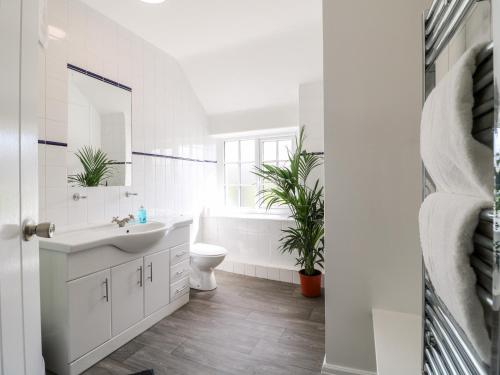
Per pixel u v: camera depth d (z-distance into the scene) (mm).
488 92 470
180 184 3100
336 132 1435
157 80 2738
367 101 1383
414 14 1306
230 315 2250
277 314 2268
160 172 2795
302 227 2611
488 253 475
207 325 2092
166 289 2229
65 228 1913
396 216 1362
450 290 540
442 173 611
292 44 2559
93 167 2111
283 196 2619
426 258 698
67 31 1923
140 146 2547
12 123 625
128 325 1875
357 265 1425
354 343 1439
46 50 1794
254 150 3639
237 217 3391
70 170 1951
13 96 631
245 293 2697
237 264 3291
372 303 1411
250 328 2049
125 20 2256
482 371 513
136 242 1845
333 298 1467
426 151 678
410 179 1334
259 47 2645
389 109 1352
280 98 3170
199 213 3473
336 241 1453
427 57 892
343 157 1429
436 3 791
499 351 380
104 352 1703
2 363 581
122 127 2355
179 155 3078
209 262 2660
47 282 1565
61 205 1893
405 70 1323
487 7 750
